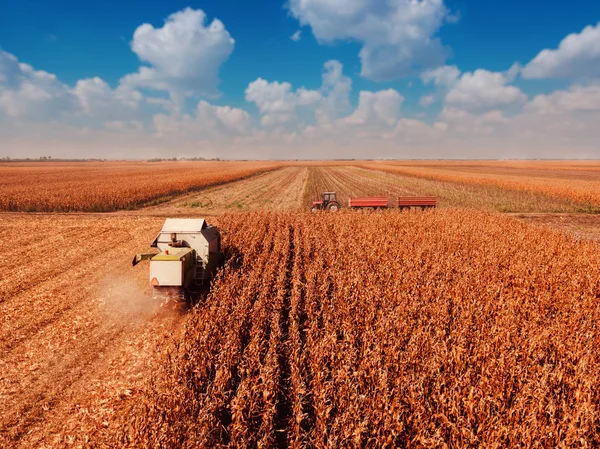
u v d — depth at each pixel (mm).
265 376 7652
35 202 35500
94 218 31375
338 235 22422
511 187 56000
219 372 7738
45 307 13023
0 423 7434
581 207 39812
